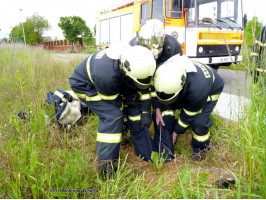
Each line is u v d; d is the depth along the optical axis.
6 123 3.05
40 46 14.55
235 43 6.82
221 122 3.44
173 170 2.52
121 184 2.17
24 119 3.09
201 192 1.92
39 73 5.39
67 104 3.22
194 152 2.79
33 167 1.92
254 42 2.16
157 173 2.46
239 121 2.37
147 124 2.72
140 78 2.10
